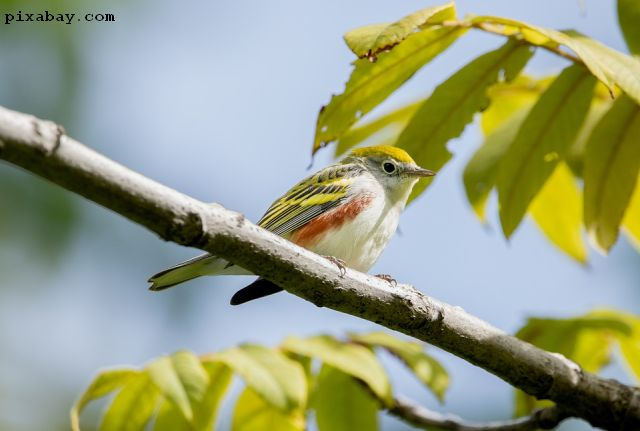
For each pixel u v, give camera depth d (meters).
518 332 9.90
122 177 6.07
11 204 13.03
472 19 7.91
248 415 9.21
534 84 10.45
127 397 8.65
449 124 9.10
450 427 10.20
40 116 13.05
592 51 7.46
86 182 5.95
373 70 8.45
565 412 8.91
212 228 6.63
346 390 9.52
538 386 8.48
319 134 8.67
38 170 5.79
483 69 8.84
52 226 13.28
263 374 8.37
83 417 13.73
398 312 7.86
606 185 8.83
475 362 8.38
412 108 10.72
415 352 9.33
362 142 10.77
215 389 8.80
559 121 8.85
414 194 9.61
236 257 6.94
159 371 8.17
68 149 5.82
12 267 13.12
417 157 9.28
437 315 8.01
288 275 7.29
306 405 9.48
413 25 7.23
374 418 9.52
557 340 9.81
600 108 9.88
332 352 8.81
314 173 11.83
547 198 10.67
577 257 10.82
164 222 6.35
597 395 8.55
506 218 9.06
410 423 10.34
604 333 9.93
